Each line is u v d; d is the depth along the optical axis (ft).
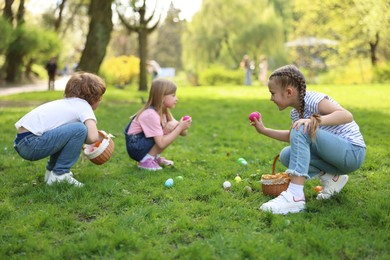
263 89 65.67
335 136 10.79
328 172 11.62
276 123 29.12
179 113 34.96
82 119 12.97
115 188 12.80
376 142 20.61
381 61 87.71
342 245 8.80
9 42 71.10
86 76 13.47
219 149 20.13
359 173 14.90
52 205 11.37
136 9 62.28
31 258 8.38
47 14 100.37
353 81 91.97
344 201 11.50
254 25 111.14
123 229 9.69
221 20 112.27
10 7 75.72
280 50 113.80
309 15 92.27
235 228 9.87
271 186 12.03
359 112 33.47
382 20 65.72
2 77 83.15
